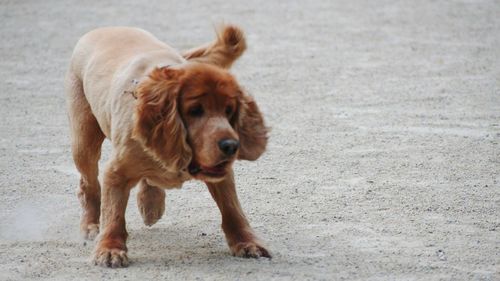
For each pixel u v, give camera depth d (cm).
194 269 913
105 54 1028
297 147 1420
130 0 3097
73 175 1313
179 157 875
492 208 1106
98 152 1090
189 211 1149
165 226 1096
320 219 1088
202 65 895
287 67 2044
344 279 879
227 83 882
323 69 2012
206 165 870
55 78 1997
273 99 1753
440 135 1459
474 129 1489
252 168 1319
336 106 1681
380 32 2438
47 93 1853
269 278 881
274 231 1048
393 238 1009
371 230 1041
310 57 2147
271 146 1431
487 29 2434
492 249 964
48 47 2348
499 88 1784
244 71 2012
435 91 1772
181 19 2702
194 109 874
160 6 2956
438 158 1330
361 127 1527
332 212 1113
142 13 2820
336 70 1998
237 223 968
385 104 1683
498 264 918
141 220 1139
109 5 2997
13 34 2533
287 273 896
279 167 1320
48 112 1698
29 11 2902
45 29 2595
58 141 1499
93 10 2898
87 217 1096
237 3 3002
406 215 1091
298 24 2595
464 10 2736
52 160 1388
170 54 987
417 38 2341
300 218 1095
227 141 854
